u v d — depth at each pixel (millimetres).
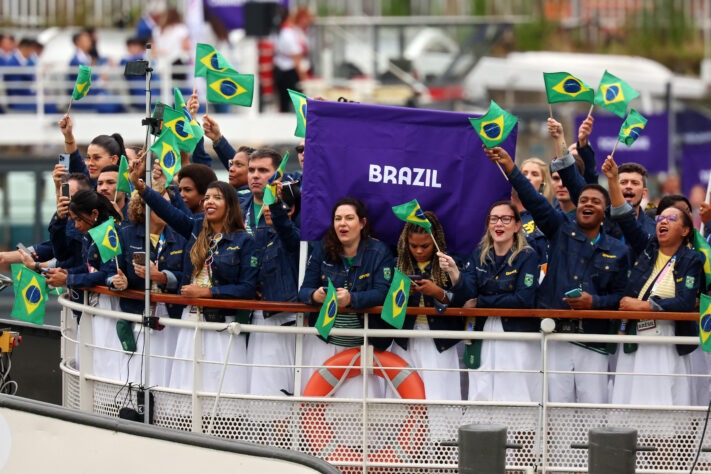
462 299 24047
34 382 30297
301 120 25875
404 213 23531
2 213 51719
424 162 24922
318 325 22766
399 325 23281
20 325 30422
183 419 24500
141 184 24781
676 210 24234
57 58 56750
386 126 24891
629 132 25109
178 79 53250
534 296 24375
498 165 24656
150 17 53781
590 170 27828
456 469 23641
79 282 26047
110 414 25578
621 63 69312
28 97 52406
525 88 65812
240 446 22984
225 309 24484
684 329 24281
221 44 52594
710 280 24297
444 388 24188
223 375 23578
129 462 23672
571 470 23719
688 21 82500
